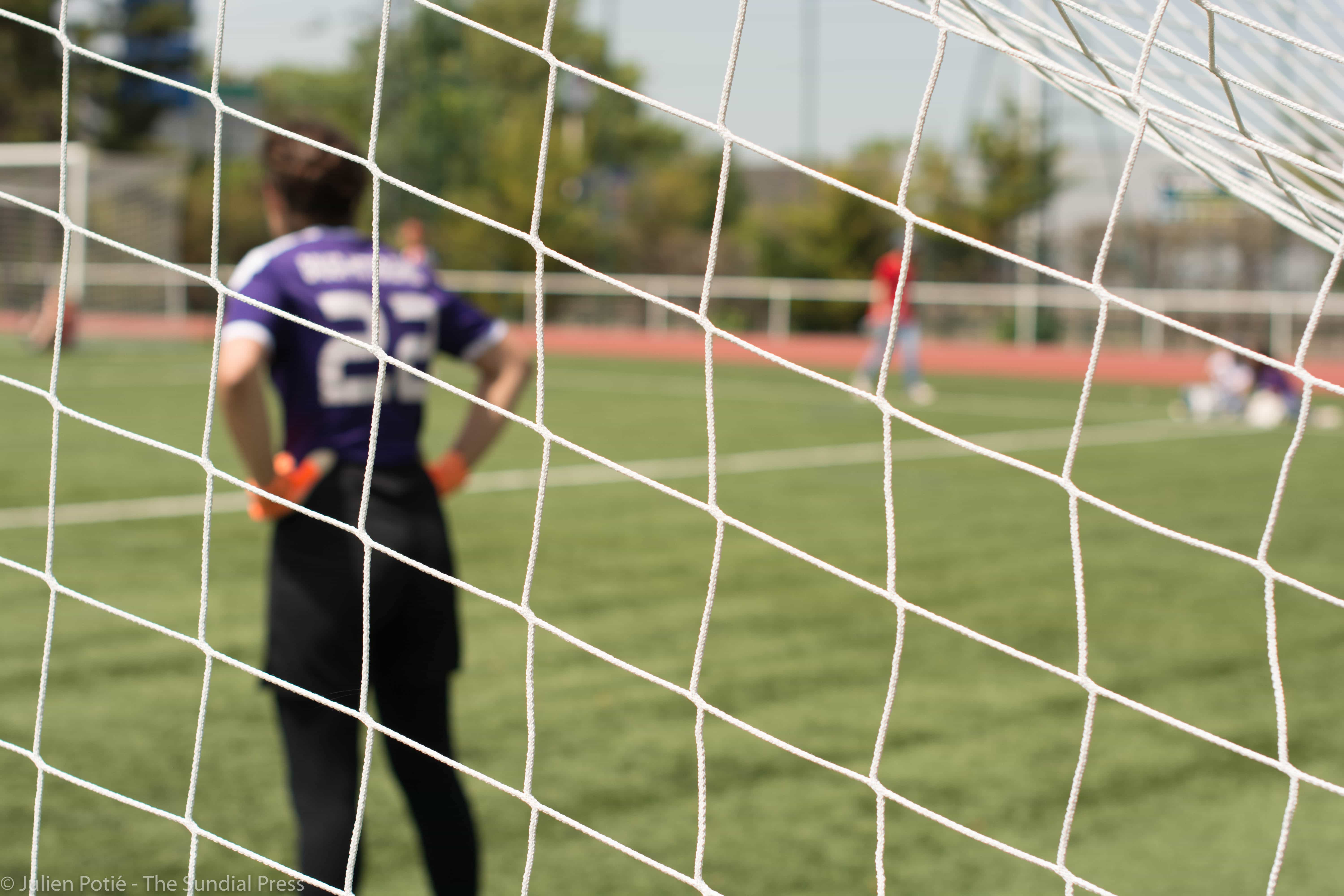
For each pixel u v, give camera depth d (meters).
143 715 4.21
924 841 3.37
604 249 36.56
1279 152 1.41
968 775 3.87
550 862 3.21
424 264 2.72
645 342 25.06
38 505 8.05
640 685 4.70
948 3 1.90
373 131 1.96
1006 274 30.72
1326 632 5.62
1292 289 25.14
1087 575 6.70
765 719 4.36
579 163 37.28
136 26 44.56
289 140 2.64
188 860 3.15
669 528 7.73
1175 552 7.30
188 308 32.72
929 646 5.29
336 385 2.53
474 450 2.73
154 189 24.73
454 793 2.61
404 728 2.60
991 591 6.30
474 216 1.88
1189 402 14.91
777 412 14.52
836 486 9.50
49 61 44.34
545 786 3.72
